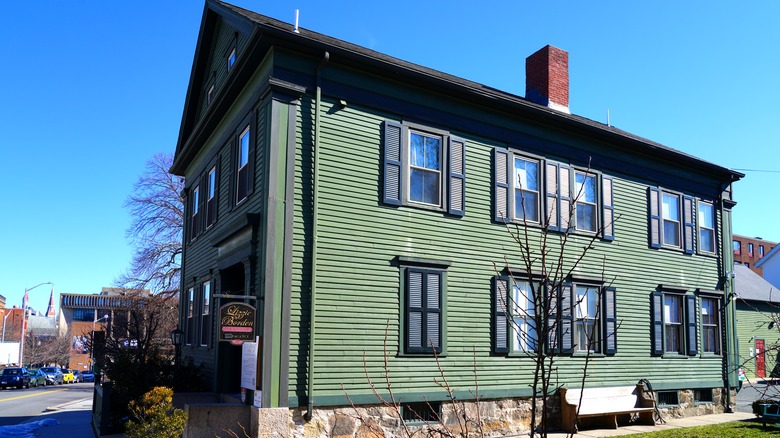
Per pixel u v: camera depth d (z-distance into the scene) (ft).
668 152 61.00
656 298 59.11
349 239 41.75
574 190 54.70
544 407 15.02
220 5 52.06
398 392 41.93
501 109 50.16
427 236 45.19
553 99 64.85
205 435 37.81
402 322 42.91
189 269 66.44
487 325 47.01
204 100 65.92
